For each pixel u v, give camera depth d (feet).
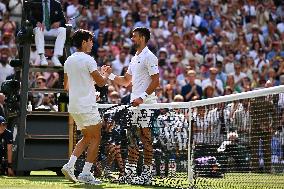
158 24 120.37
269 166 44.91
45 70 61.72
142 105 49.62
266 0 134.51
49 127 60.34
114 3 121.29
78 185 44.65
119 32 115.75
